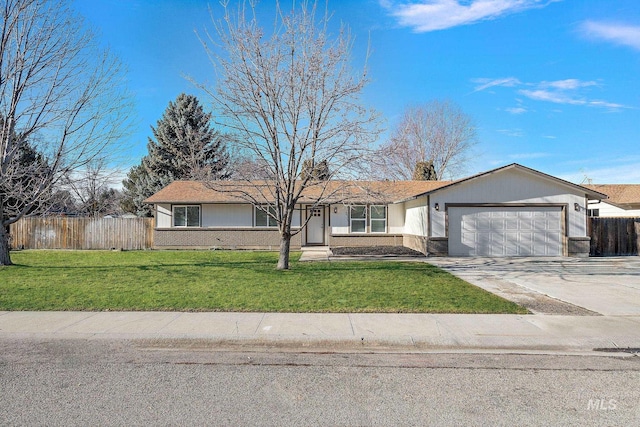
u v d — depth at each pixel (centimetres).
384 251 2039
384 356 625
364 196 1371
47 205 1783
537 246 1902
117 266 1499
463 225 1897
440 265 1561
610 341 672
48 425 402
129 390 489
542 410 439
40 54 1399
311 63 1261
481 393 484
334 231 2366
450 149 4406
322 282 1148
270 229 2358
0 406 445
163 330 721
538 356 625
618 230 1981
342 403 456
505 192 1902
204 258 1805
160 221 2380
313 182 1356
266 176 1350
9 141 1395
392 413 431
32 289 1047
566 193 1905
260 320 782
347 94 1286
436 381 522
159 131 3503
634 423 410
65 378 527
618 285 1152
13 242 2469
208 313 830
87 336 701
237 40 1252
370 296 970
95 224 2466
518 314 828
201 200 2312
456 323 766
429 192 1880
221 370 561
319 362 596
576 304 917
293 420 415
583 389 496
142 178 3672
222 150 1398
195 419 416
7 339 689
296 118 1288
